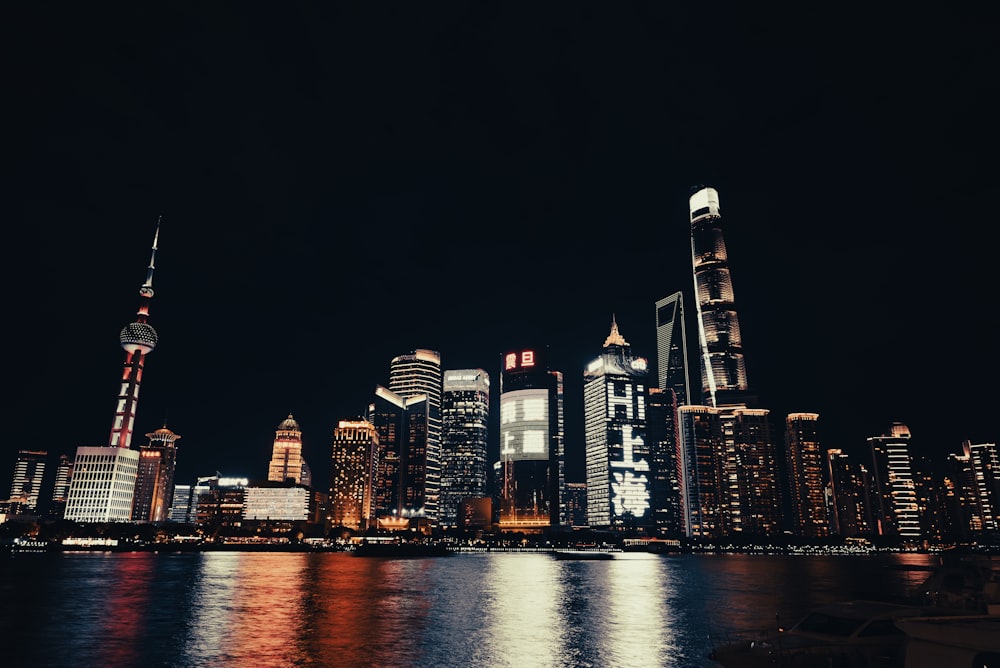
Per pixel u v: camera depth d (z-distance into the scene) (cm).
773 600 13225
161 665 6303
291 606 11438
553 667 6366
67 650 7031
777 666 4512
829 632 4878
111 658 6619
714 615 10575
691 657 6856
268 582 17150
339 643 7569
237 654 6850
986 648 2302
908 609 5031
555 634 8425
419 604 12069
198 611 10556
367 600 12700
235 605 11519
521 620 9844
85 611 10412
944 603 5506
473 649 7262
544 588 16438
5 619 9406
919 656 2498
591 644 7644
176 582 16650
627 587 16988
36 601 11788
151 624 9000
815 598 13738
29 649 7088
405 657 6781
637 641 7869
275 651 7025
